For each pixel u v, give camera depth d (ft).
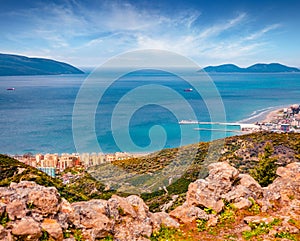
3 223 16.21
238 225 23.44
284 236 20.90
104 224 19.60
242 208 25.44
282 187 28.73
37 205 18.12
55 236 17.31
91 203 21.12
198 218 24.11
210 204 24.94
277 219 23.39
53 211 18.48
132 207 22.45
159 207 32.96
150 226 21.74
